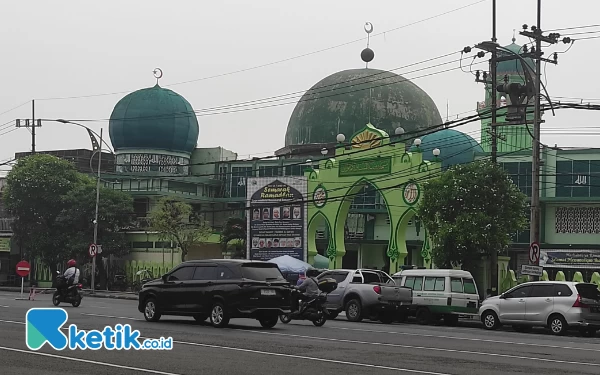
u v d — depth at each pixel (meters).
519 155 60.12
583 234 57.81
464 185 36.31
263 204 51.69
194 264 24.09
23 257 65.19
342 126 65.62
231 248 60.25
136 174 68.94
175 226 58.12
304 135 67.62
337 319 31.84
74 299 33.50
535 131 31.30
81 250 58.34
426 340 20.88
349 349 17.56
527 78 31.73
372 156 47.59
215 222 71.94
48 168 61.00
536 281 30.11
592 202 57.38
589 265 53.09
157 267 60.03
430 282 31.59
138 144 71.12
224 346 17.50
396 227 45.91
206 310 23.17
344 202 49.00
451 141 63.47
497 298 28.64
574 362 16.44
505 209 36.34
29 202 60.41
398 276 32.75
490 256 36.22
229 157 74.81
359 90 66.38
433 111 68.19
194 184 71.75
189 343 17.97
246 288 22.66
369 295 29.81
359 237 63.31
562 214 58.50
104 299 46.19
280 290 23.19
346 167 48.88
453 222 36.25
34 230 60.56
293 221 50.47
